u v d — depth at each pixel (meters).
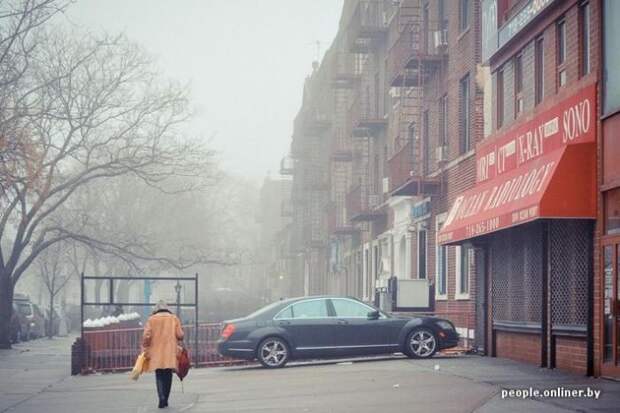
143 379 22.61
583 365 18.12
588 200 17.61
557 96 19.33
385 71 42.47
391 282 30.20
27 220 39.31
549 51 20.22
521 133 21.36
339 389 17.23
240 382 19.92
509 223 19.58
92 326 26.39
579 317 18.36
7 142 27.27
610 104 16.98
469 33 27.92
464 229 23.38
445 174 30.25
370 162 44.88
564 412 12.98
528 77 21.69
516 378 17.70
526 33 21.61
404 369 20.58
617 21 16.73
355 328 23.41
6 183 27.78
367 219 42.56
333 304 23.62
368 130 43.97
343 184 54.56
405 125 36.72
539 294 20.50
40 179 32.94
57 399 18.30
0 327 38.72
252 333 23.19
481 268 24.86
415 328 23.61
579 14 18.47
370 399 15.45
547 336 19.89
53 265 60.97
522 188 19.55
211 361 26.31
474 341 25.53
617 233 16.72
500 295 23.48
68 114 38.28
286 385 18.62
